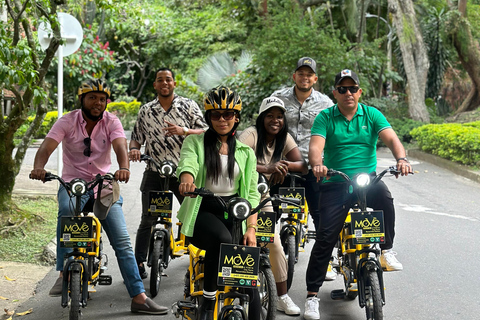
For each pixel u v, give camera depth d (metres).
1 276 5.84
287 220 5.80
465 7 25.30
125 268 4.94
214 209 4.04
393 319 4.98
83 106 4.90
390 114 22.11
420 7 26.56
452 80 32.38
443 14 26.20
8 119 7.43
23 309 5.08
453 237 7.89
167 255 5.69
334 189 4.97
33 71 6.39
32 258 6.41
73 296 4.28
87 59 18.06
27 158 13.79
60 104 8.32
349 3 23.28
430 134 16.34
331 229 4.90
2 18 8.73
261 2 22.56
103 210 4.76
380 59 21.08
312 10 24.75
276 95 6.41
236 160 4.04
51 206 8.66
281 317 4.99
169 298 5.48
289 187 5.79
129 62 29.48
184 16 31.25
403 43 21.69
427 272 6.32
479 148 13.92
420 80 22.39
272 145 5.37
